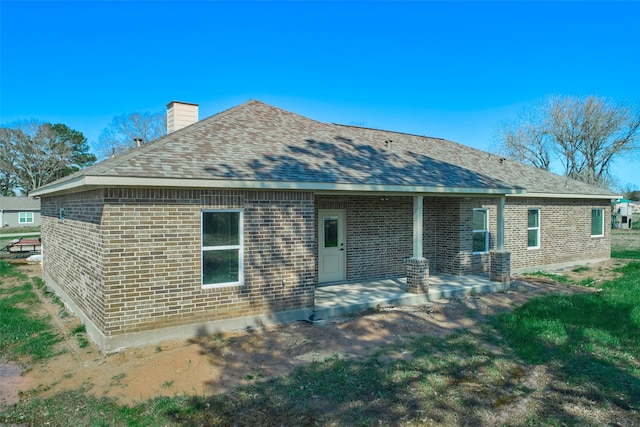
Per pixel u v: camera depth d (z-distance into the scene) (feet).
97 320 26.61
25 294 42.39
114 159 28.91
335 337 27.43
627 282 46.16
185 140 32.17
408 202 47.06
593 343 26.89
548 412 18.52
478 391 20.38
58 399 19.83
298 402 18.95
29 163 195.31
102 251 24.82
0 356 26.03
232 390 20.10
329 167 34.35
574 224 62.18
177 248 26.84
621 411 18.67
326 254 41.88
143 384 20.88
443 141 62.64
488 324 30.76
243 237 29.32
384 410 18.35
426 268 37.93
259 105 45.93
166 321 26.55
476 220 49.83
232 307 28.91
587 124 139.64
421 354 24.73
